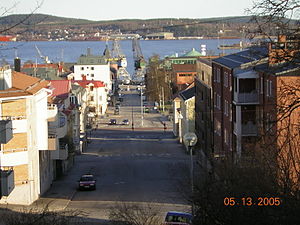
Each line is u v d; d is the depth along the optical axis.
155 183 54.16
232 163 29.89
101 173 61.88
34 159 46.22
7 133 38.09
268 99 43.62
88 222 37.62
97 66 182.12
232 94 50.62
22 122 43.97
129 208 38.78
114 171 62.88
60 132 53.50
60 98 67.56
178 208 41.88
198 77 76.88
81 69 183.12
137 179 57.09
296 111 34.12
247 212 23.98
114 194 49.50
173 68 161.88
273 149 28.56
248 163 29.36
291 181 25.28
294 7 20.30
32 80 48.31
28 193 44.59
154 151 79.69
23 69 111.88
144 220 34.16
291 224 23.23
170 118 126.00
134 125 117.88
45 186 51.53
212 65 62.28
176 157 72.88
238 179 25.94
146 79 182.38
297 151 28.78
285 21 20.66
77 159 73.06
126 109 151.12
